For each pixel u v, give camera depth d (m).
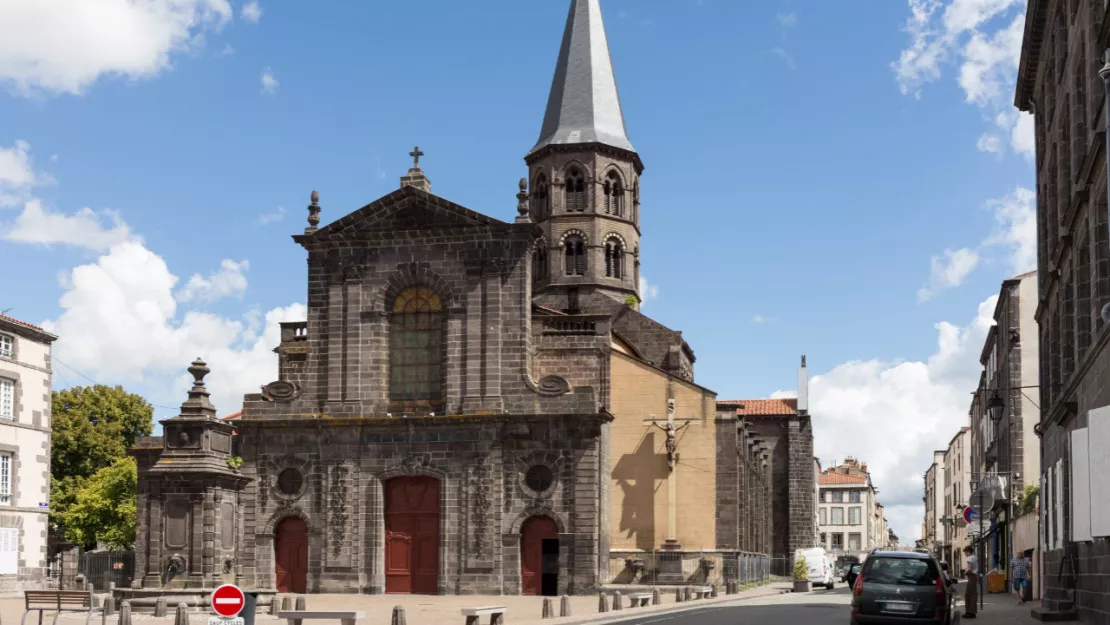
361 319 57.22
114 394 83.81
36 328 62.09
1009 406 63.84
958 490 118.44
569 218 76.44
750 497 71.12
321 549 55.62
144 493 39.91
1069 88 34.06
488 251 56.28
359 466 56.00
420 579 55.12
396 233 57.22
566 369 60.97
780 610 40.03
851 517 181.50
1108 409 25.78
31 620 35.28
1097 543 27.84
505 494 54.44
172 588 38.22
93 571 59.75
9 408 59.97
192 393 39.94
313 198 59.50
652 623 32.44
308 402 57.12
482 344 55.69
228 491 40.06
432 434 55.47
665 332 74.75
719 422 60.00
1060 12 36.31
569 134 77.38
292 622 30.47
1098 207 29.50
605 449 58.66
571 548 53.47
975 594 36.16
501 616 34.53
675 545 58.88
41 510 62.25
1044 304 41.56
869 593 27.70
